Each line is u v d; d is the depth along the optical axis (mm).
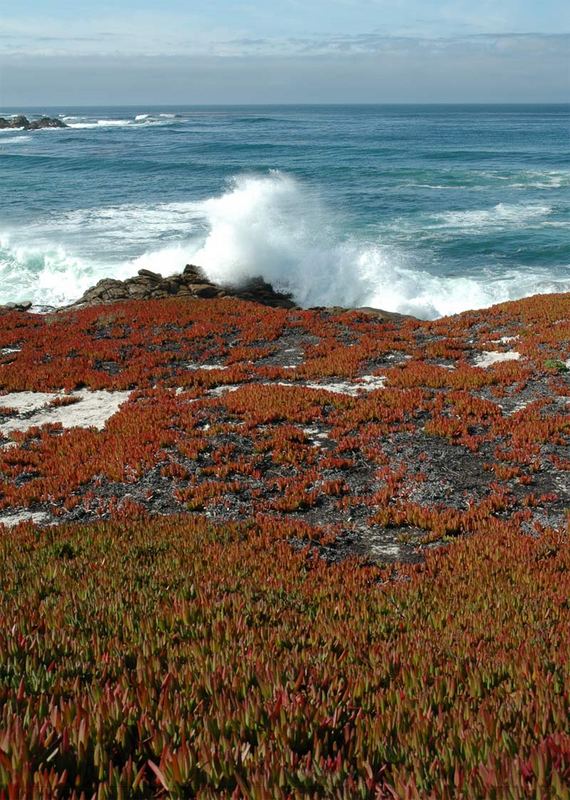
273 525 12508
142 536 11758
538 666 5941
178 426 18375
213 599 8031
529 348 24734
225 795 3453
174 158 116125
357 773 3846
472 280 42312
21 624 6406
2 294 41125
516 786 3391
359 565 10852
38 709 4270
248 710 4449
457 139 171875
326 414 19094
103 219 60000
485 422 17859
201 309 33500
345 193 78250
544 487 14195
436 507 13375
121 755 4012
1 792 3279
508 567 10352
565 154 128375
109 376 23531
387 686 5570
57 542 11125
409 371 22781
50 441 17547
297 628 7176
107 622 6980
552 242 51625
